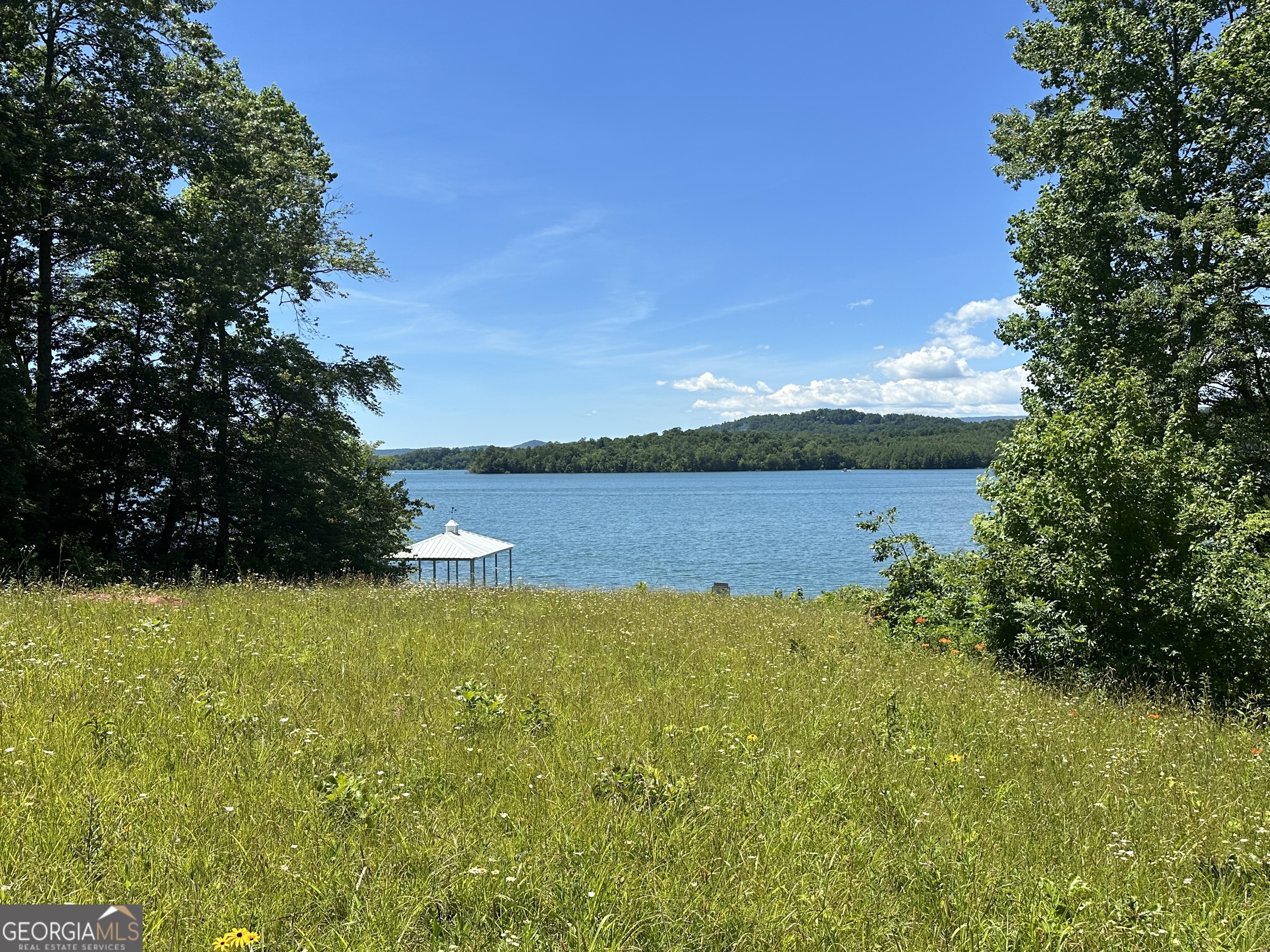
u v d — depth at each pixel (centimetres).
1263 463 1733
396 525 2975
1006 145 2244
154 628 825
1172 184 1908
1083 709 841
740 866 370
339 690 644
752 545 7062
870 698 761
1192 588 984
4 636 746
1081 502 1088
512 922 310
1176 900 378
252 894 321
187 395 2330
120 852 342
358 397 2700
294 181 2597
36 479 2039
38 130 1912
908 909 351
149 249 2105
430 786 449
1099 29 2017
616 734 571
